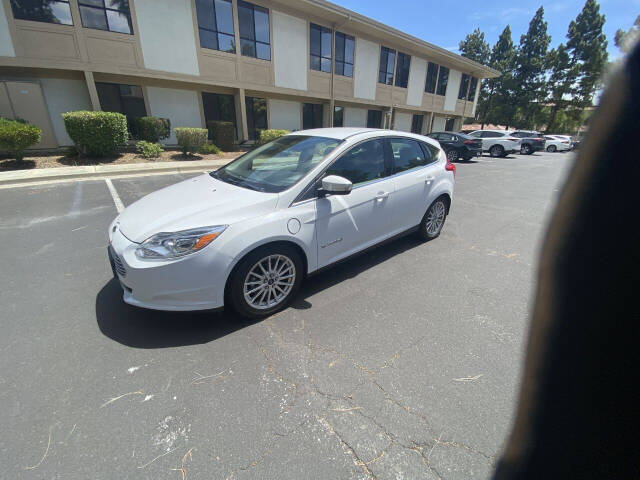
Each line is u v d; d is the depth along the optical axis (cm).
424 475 141
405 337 234
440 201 413
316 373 199
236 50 1204
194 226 224
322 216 271
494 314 265
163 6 1030
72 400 177
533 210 590
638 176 47
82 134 840
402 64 1844
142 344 221
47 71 972
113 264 246
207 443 155
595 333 56
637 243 48
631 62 46
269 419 168
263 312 252
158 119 1071
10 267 324
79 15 909
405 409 174
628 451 54
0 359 205
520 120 3675
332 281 315
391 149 343
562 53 3288
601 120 50
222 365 204
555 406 64
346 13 1373
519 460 71
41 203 532
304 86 1434
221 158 1070
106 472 141
